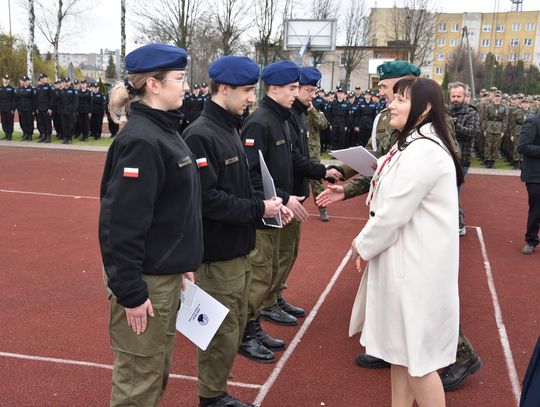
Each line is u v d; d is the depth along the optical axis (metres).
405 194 2.49
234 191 3.06
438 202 2.54
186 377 3.62
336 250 6.82
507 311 4.93
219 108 3.03
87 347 3.98
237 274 3.08
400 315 2.59
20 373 3.59
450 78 50.12
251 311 3.91
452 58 54.53
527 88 47.50
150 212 2.22
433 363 2.61
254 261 3.82
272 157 3.75
